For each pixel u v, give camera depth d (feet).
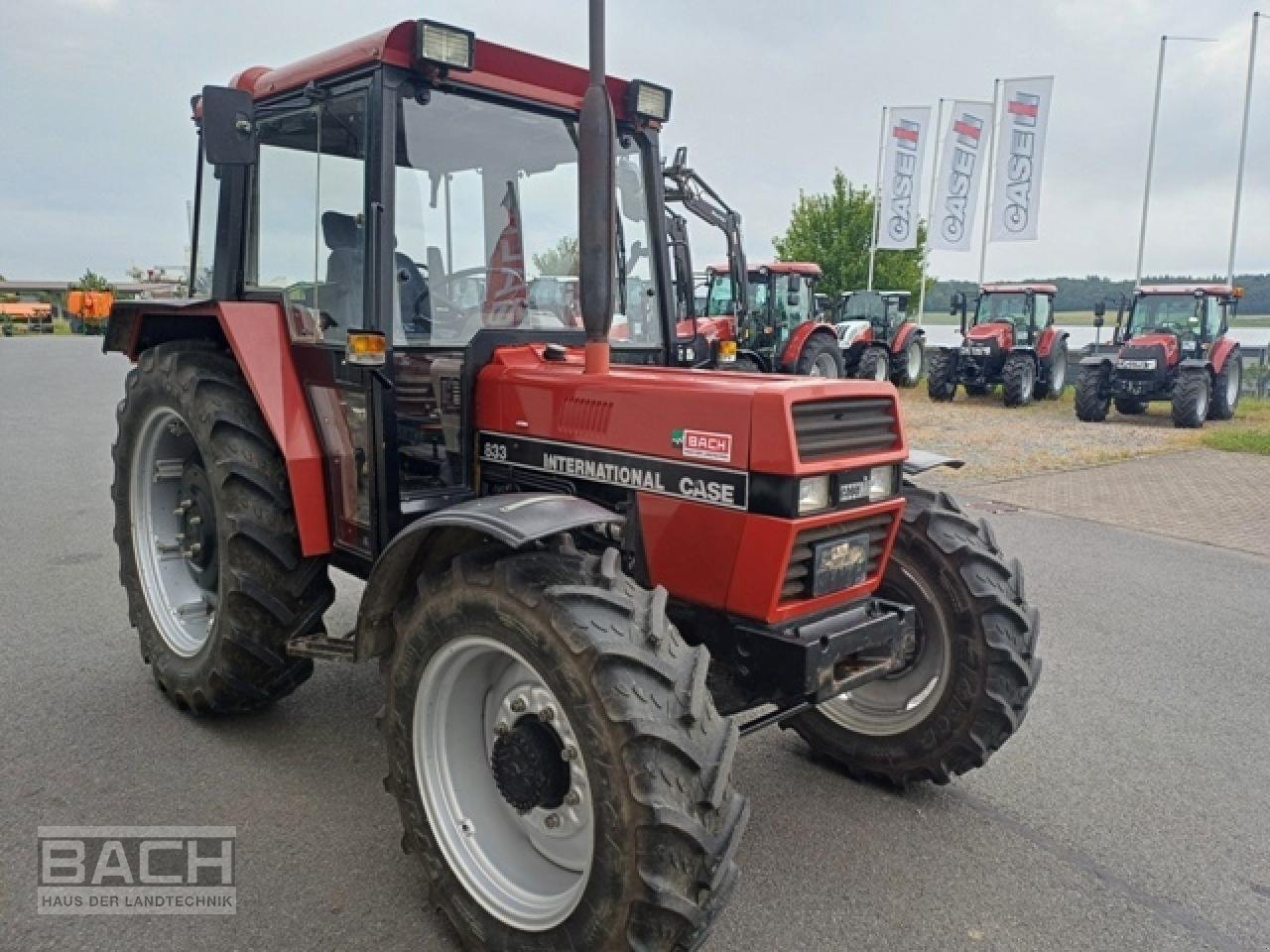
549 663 6.85
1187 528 24.88
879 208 70.90
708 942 8.00
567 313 11.13
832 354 50.96
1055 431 42.78
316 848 9.17
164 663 11.97
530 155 10.70
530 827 7.92
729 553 8.15
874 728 10.87
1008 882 9.05
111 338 13.02
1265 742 12.27
